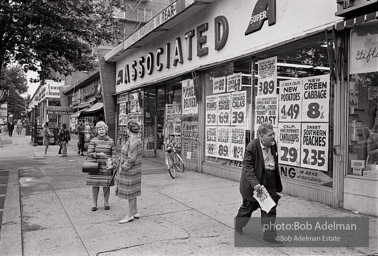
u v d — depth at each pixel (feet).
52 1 35.04
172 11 36.24
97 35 43.04
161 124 46.68
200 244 14.89
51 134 77.97
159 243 15.12
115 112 65.26
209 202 22.21
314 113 21.83
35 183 30.04
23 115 260.01
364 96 19.08
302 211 19.26
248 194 14.69
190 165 36.63
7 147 73.26
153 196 24.22
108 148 20.88
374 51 18.40
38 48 39.75
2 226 17.88
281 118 24.56
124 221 18.15
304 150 22.53
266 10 25.04
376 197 18.08
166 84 44.65
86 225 17.89
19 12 33.96
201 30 33.60
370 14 16.62
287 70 24.12
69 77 128.47
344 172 19.72
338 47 19.77
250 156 14.49
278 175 14.79
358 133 19.42
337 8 18.65
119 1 50.14
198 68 33.76
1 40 37.96
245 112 28.43
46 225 17.97
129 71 56.90
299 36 21.85
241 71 28.99
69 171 37.35
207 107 33.83
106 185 20.53
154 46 46.24
